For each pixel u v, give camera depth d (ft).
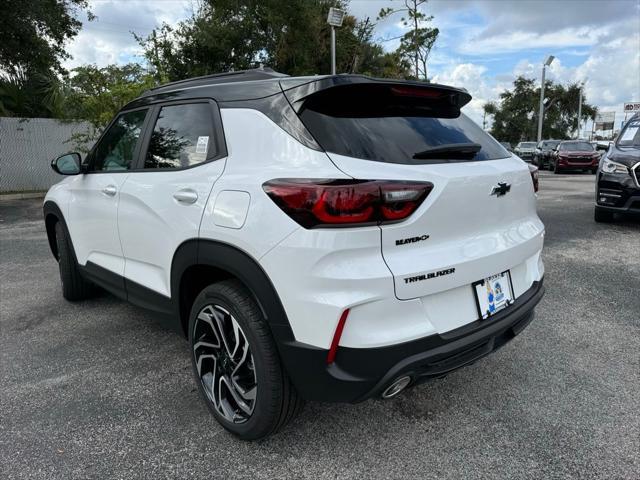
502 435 8.16
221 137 8.16
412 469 7.40
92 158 12.30
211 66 64.75
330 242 6.29
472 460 7.57
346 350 6.41
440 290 6.93
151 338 12.34
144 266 10.02
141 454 7.85
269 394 7.21
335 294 6.31
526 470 7.32
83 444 8.12
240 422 7.83
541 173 75.77
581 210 31.32
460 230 7.34
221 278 8.64
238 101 8.16
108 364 10.96
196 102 9.02
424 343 6.75
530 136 188.96
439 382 9.90
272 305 6.84
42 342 12.17
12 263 20.10
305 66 67.21
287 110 7.40
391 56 87.04
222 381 8.06
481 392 9.51
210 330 8.31
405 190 6.55
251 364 7.50
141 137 10.31
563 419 8.57
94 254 12.15
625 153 24.43
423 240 6.84
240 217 7.11
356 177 6.41
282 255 6.59
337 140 6.96
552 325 12.67
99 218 11.32
